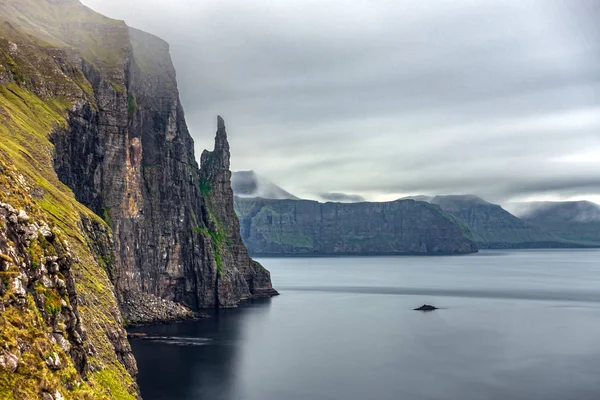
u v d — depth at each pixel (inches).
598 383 6747.1
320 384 6673.2
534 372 7224.4
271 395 6235.2
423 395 6294.3
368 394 6314.0
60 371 2596.0
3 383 2217.0
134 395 4338.1
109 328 5034.5
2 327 2362.2
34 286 2797.7
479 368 7416.3
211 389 6417.3
